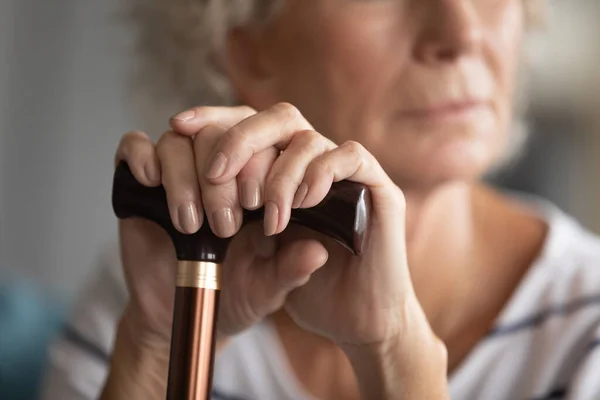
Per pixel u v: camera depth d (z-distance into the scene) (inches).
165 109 40.8
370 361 23.7
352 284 23.0
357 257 22.6
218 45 35.4
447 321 34.1
